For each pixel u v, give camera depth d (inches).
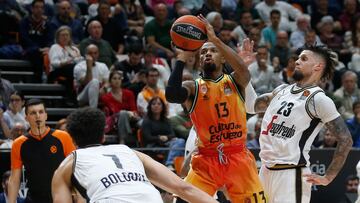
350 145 310.0
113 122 545.6
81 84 576.1
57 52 596.7
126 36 664.4
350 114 603.2
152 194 211.8
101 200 208.2
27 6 670.5
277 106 319.0
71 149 358.9
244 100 318.0
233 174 314.7
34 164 354.9
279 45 666.2
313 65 318.0
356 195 483.5
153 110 526.9
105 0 658.2
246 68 310.0
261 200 316.8
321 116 311.7
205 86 313.7
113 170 214.1
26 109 357.1
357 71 664.4
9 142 484.4
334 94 611.8
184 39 298.2
